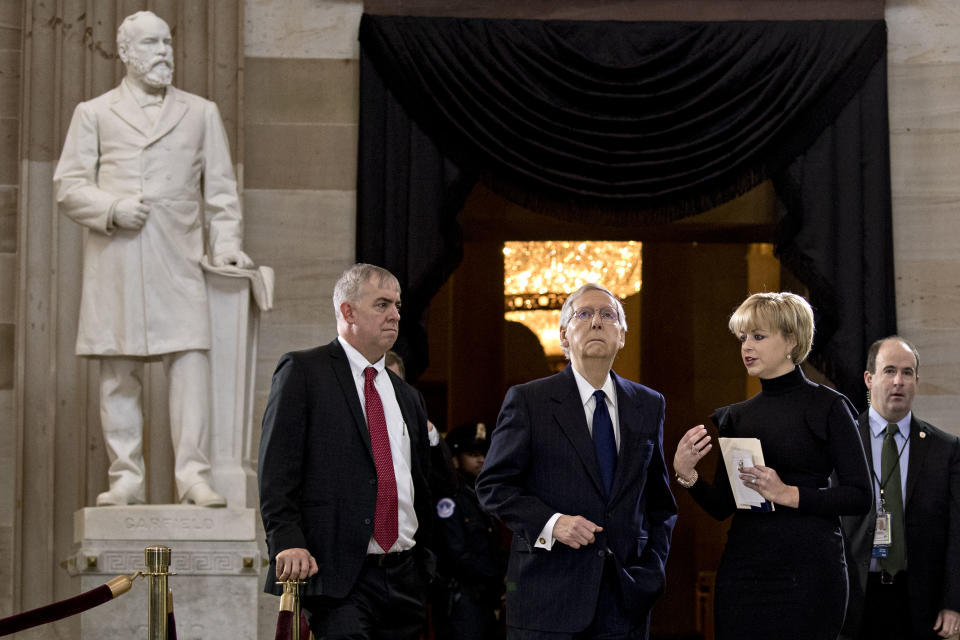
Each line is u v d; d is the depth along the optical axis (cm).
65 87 899
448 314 1465
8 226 909
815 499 507
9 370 894
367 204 902
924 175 943
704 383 1396
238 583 715
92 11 906
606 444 523
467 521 702
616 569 502
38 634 832
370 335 529
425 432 542
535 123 912
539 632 497
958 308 932
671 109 916
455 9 927
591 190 911
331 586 495
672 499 535
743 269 1411
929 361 927
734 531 529
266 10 941
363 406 527
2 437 884
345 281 536
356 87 938
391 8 927
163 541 711
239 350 766
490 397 1412
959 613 617
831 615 509
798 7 932
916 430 652
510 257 1670
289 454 503
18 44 922
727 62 916
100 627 699
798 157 920
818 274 909
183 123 761
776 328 534
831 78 919
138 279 739
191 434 741
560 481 513
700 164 912
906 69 950
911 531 633
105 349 735
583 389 529
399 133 910
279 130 933
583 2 931
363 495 508
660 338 1405
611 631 502
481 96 911
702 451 524
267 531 495
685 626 1313
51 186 891
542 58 913
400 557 516
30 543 862
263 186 927
